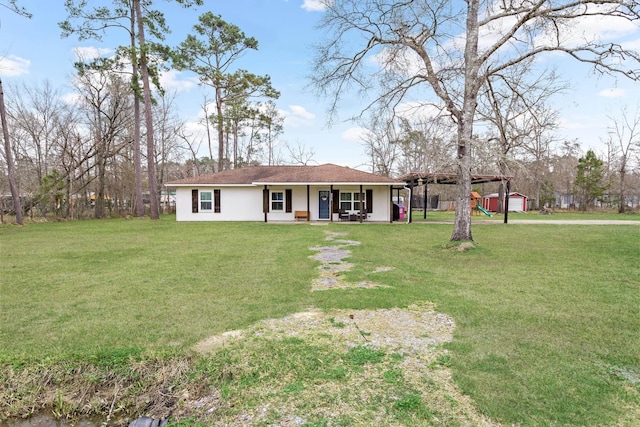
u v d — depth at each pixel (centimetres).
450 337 382
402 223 1902
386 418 252
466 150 1026
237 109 3091
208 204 2128
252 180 2147
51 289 579
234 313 460
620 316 445
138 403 302
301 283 611
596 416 251
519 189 3916
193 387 306
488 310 466
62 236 1317
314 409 265
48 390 321
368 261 810
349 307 479
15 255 902
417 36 1100
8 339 385
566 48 922
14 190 1816
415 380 297
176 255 898
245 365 326
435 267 749
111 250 982
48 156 2567
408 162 3441
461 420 248
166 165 3441
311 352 347
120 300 518
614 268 733
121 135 2723
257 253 925
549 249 984
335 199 2086
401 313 457
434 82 1070
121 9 2050
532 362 325
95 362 340
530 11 895
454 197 4166
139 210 2445
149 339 382
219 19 2758
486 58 989
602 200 3659
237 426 254
